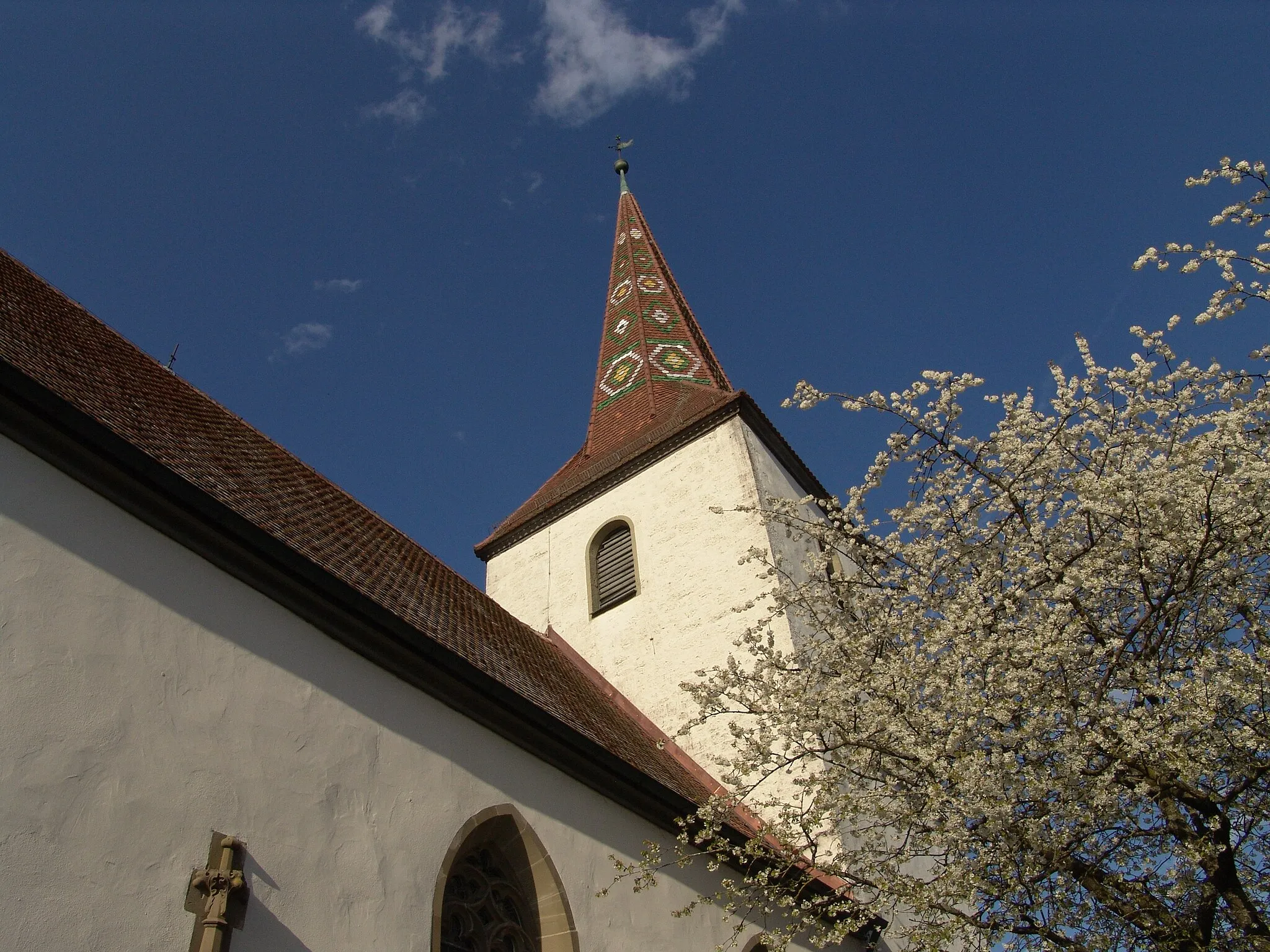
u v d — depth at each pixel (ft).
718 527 63.41
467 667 33.06
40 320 35.83
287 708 27.25
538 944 32.17
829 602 38.24
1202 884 27.63
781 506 40.45
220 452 37.11
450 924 29.68
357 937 25.64
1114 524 32.09
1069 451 33.81
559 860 33.78
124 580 24.88
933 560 34.88
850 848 46.91
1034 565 32.22
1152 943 28.43
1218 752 28.30
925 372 34.60
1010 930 29.12
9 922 19.12
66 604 23.27
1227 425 29.89
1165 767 27.43
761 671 38.88
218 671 25.93
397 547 47.47
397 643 31.42
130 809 22.20
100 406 30.94
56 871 20.26
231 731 25.40
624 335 90.07
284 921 24.07
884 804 32.83
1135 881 29.63
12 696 21.29
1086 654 30.76
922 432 34.73
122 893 21.15
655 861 35.94
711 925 39.37
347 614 30.30
